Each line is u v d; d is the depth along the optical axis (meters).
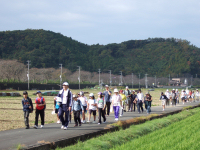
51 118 17.95
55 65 160.50
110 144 9.68
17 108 25.34
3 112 21.30
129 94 23.12
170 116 19.28
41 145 8.33
